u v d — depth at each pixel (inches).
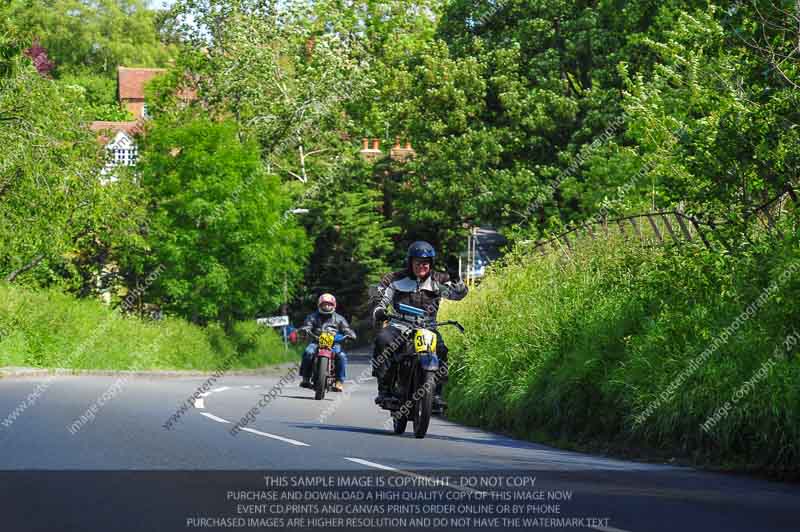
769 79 740.7
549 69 2421.3
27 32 1378.0
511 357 881.5
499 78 2447.1
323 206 3179.1
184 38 2979.8
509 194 2369.6
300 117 2967.5
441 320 1143.0
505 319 964.0
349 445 633.0
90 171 1935.3
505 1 2517.2
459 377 1000.9
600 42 2319.1
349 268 3213.6
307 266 3161.9
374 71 3058.6
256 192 2166.6
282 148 3046.3
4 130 1776.6
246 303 2233.0
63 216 1867.6
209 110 2940.5
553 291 933.8
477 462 561.3
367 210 3270.2
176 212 2114.9
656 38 2153.1
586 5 2442.2
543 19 2448.3
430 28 3284.9
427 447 642.8
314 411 984.3
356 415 950.4
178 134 2143.2
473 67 2479.1
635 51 2269.9
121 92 5290.4
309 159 3378.4
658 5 2107.5
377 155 3673.7
